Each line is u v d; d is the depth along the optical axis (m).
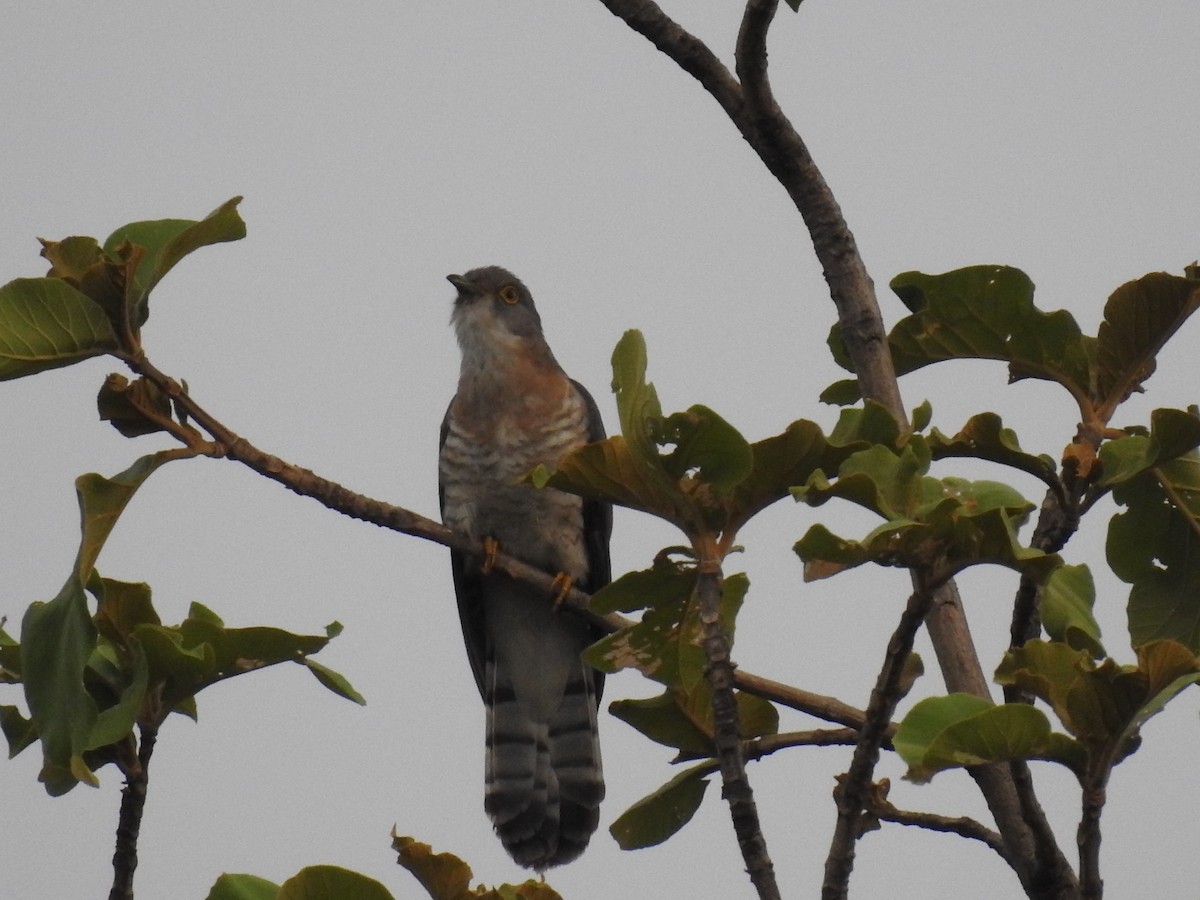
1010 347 6.94
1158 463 6.13
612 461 5.77
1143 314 6.55
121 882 6.17
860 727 6.70
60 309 6.43
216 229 6.56
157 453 6.51
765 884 5.34
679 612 6.17
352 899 5.51
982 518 5.01
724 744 5.53
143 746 6.22
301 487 7.06
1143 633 7.04
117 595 6.35
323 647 6.37
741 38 7.07
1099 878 5.13
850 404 8.06
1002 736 4.99
